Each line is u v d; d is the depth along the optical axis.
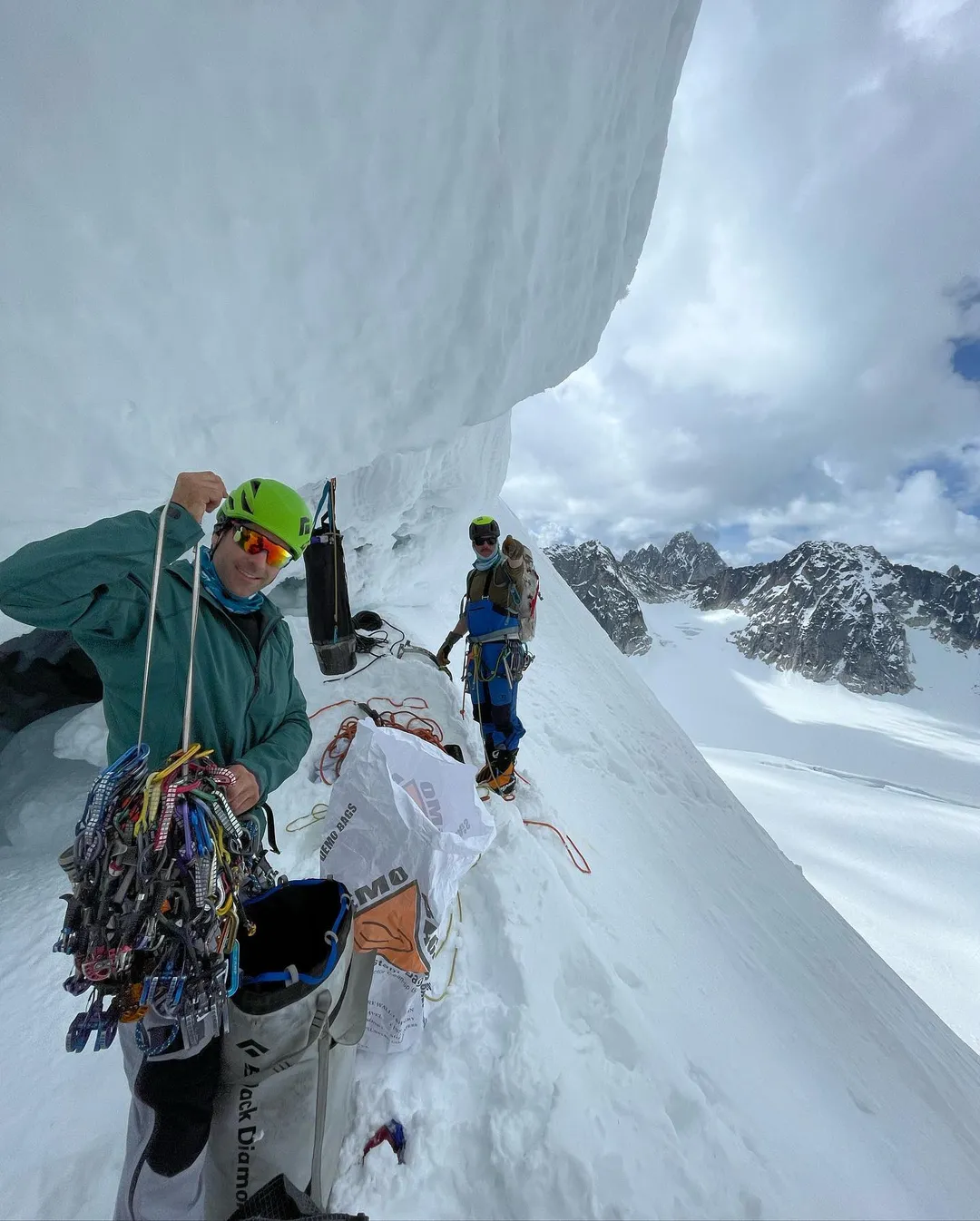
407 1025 1.58
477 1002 1.81
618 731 6.09
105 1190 1.29
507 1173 1.36
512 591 3.25
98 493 2.01
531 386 3.36
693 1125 1.64
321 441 2.49
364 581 5.03
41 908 2.08
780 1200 1.54
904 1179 2.15
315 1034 1.00
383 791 1.65
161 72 1.55
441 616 5.94
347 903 1.12
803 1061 2.63
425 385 2.67
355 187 2.02
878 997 4.67
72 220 1.59
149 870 0.84
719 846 5.23
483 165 2.32
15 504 1.90
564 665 6.89
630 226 3.47
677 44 2.98
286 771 1.23
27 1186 1.27
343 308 2.22
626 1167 1.43
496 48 2.15
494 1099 1.52
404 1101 1.48
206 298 1.90
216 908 0.88
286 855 2.44
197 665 1.13
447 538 5.52
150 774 0.91
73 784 2.69
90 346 1.75
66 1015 1.69
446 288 2.47
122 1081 1.54
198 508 1.18
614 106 2.77
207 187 1.75
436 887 1.59
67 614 1.01
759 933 3.96
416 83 1.97
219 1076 1.00
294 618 4.44
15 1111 1.42
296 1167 1.09
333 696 3.69
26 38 1.38
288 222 1.95
